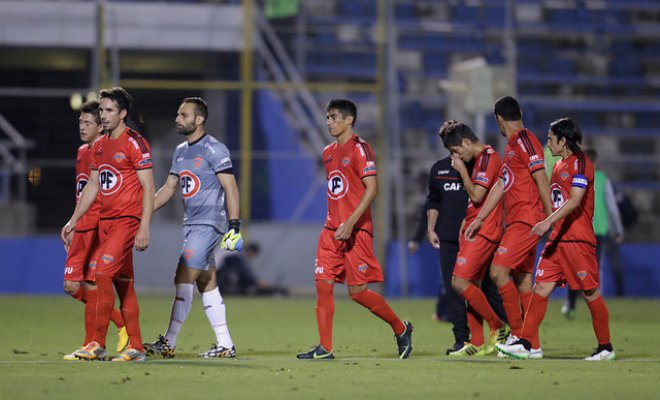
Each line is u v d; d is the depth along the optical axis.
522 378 24.84
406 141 81.62
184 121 30.02
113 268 28.48
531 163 30.39
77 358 29.27
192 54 79.81
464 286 31.55
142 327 43.62
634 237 79.50
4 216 73.12
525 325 30.69
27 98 84.00
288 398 21.08
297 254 73.44
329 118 30.22
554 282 30.64
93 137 31.31
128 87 70.94
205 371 25.95
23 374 25.11
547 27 90.00
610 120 85.44
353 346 35.81
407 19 87.50
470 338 33.72
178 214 77.94
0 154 80.00
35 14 76.75
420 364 28.23
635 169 83.56
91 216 30.34
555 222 30.20
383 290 70.94
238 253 70.88
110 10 76.81
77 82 84.75
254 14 79.25
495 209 31.52
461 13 88.81
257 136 77.94
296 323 47.22
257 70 80.19
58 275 70.75
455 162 31.69
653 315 53.84
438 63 86.25
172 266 72.44
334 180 30.20
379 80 72.38
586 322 49.38
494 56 86.50
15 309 55.25
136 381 23.77
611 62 89.50
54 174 80.94
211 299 30.91
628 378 24.94
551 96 86.56
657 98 87.75
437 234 33.81
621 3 91.88
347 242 30.16
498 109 31.08
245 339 38.72
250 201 75.50
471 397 21.41
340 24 85.44
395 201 76.25
